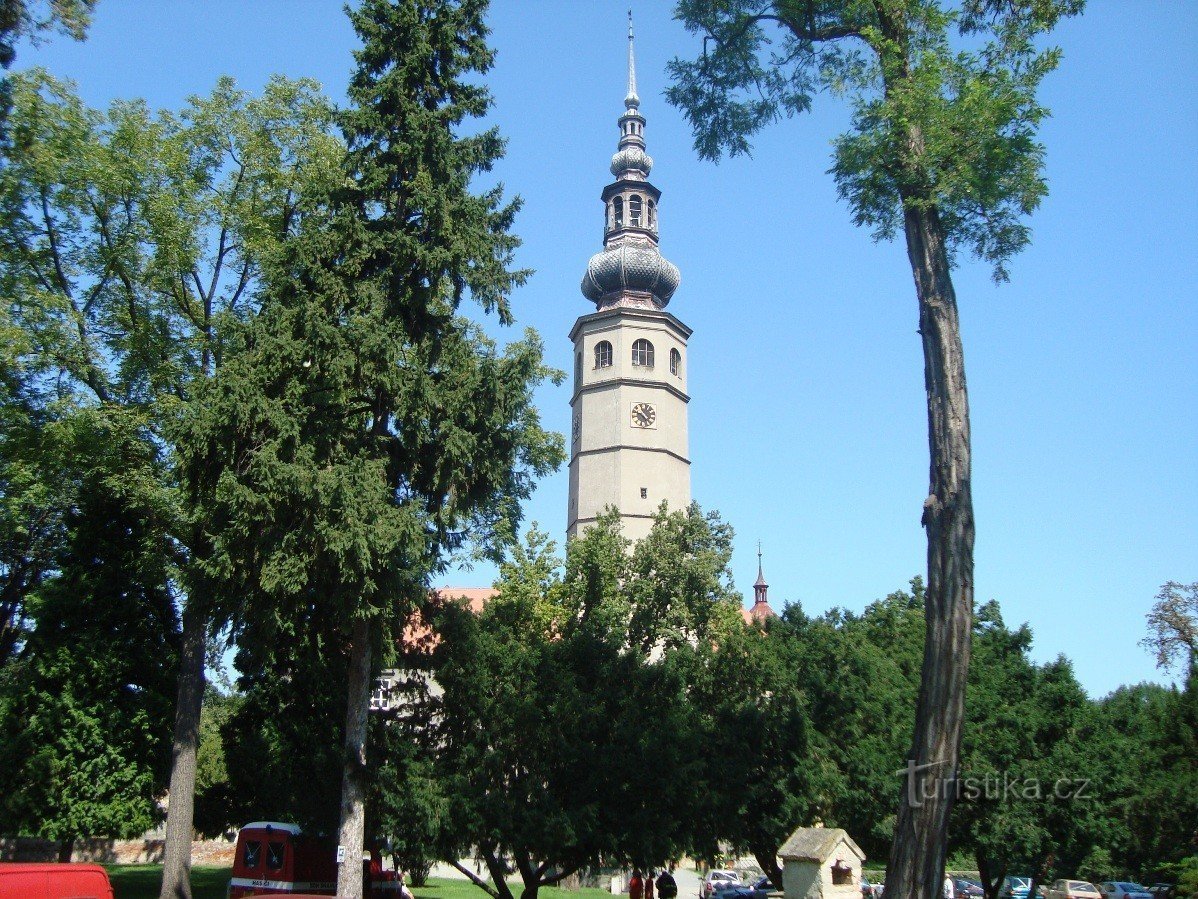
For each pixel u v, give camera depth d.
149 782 31.02
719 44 21.06
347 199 24.48
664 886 34.97
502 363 24.67
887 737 38.38
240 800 33.22
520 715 25.73
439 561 25.05
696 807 26.83
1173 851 44.94
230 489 21.05
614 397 69.81
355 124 24.44
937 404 16.61
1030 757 37.22
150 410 28.58
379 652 24.64
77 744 30.09
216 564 21.81
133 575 32.16
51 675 30.48
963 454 16.27
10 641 38.91
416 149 24.34
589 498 68.69
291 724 27.91
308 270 23.61
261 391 21.80
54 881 16.41
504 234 25.86
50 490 30.66
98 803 30.17
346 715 25.77
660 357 71.44
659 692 29.64
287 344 22.25
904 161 17.06
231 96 30.83
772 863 35.31
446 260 23.58
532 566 44.12
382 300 23.19
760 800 33.66
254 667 28.97
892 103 16.78
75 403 28.12
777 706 36.41
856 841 38.31
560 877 26.14
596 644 29.11
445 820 24.05
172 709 31.98
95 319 31.20
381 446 23.75
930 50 17.44
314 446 21.67
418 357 23.77
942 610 15.75
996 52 17.44
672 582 45.66
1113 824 39.78
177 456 22.62
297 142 30.92
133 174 29.52
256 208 30.70
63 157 29.31
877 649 43.47
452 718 26.67
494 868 26.00
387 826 24.25
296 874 27.86
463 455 23.08
